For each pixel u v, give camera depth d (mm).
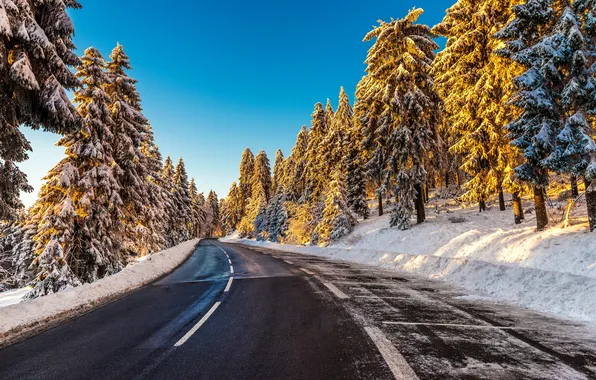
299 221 37000
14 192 8273
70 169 14914
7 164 8078
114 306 8016
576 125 9062
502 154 15625
